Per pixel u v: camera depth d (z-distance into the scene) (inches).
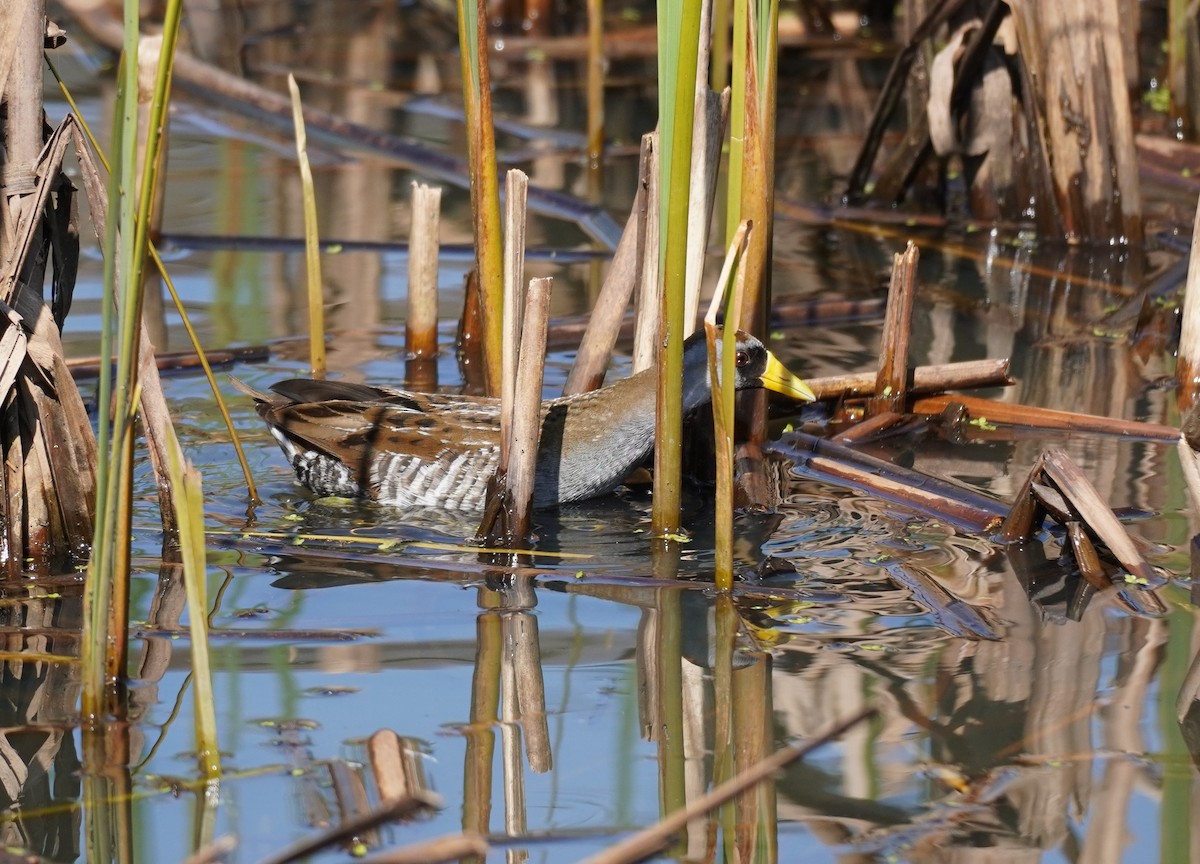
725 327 352.2
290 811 272.2
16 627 345.4
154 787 279.9
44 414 375.9
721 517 367.9
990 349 583.5
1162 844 261.4
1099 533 381.4
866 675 327.6
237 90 943.7
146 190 261.9
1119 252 712.4
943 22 743.7
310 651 339.9
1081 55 695.7
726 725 306.8
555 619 360.5
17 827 266.8
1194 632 346.3
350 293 648.4
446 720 307.4
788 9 1122.0
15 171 362.0
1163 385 540.4
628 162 859.4
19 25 353.7
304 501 450.6
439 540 414.0
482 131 422.9
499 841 262.7
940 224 762.8
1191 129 823.1
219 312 613.3
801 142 910.4
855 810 275.1
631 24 1168.8
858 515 429.4
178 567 388.2
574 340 584.4
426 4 1221.7
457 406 458.6
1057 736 299.1
